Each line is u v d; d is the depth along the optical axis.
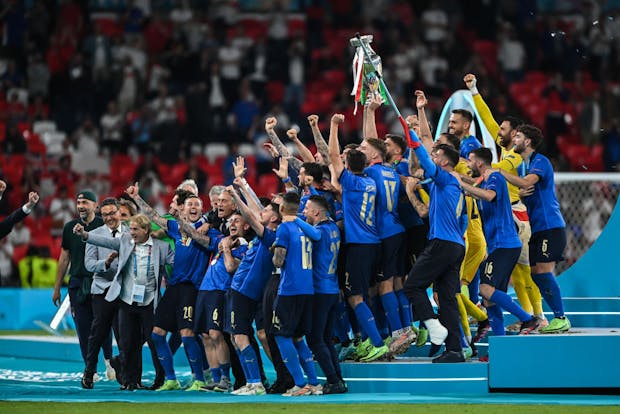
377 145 23.45
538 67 61.41
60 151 54.97
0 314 42.88
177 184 53.75
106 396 22.66
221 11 64.69
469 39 62.59
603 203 40.34
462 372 22.00
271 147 24.97
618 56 60.78
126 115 56.91
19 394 23.44
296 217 21.86
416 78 59.31
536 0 62.91
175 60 60.34
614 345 21.39
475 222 24.44
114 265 25.56
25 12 60.53
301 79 60.53
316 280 21.94
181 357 32.62
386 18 63.19
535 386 21.67
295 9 65.00
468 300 24.50
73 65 58.75
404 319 23.75
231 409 19.31
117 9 63.59
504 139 24.84
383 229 23.06
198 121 56.50
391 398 21.11
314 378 22.23
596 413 18.34
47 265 45.12
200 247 24.34
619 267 28.78
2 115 56.53
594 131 56.00
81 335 27.42
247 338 22.80
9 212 49.97
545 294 23.91
